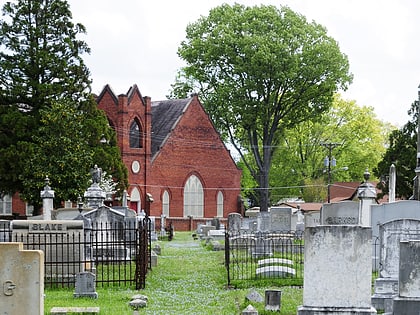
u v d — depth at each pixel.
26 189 54.75
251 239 35.22
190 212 89.31
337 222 37.72
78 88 58.16
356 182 99.25
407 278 17.94
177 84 97.62
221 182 91.75
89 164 54.78
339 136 101.25
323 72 84.44
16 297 15.84
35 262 15.87
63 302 21.94
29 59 57.69
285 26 85.00
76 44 58.94
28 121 56.06
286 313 20.47
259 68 82.56
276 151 100.94
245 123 87.50
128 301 22.66
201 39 87.69
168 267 33.50
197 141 90.19
